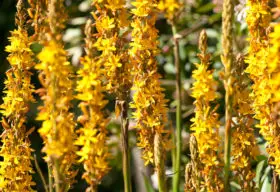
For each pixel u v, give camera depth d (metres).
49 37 1.24
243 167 1.46
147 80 1.44
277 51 1.28
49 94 1.25
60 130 1.25
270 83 1.32
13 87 1.44
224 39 1.32
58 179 1.28
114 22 1.41
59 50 1.24
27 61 1.45
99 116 1.27
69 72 1.33
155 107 1.45
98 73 1.27
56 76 1.25
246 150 1.46
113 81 1.41
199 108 1.41
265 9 1.44
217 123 1.41
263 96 1.43
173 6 1.68
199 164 1.41
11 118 1.44
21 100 1.43
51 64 1.24
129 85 1.42
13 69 1.44
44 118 1.27
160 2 1.68
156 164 1.42
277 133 1.44
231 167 1.48
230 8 1.31
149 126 1.45
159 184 1.42
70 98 1.30
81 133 1.28
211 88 1.39
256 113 1.46
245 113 1.44
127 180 1.44
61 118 1.25
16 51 1.44
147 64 1.44
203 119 1.40
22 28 1.45
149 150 1.47
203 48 1.40
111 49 1.39
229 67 1.32
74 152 1.35
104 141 1.29
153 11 1.45
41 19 1.40
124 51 1.42
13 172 1.43
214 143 1.41
